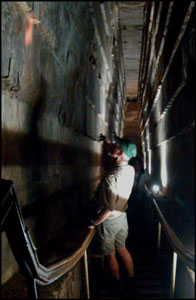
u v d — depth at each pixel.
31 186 2.08
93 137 5.12
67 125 3.18
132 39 13.96
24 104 1.95
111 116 9.05
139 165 5.37
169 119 4.53
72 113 3.40
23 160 1.93
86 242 2.57
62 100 2.89
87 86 4.34
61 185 2.95
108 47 7.38
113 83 9.18
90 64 4.61
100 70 5.95
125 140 3.15
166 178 5.13
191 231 2.86
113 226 3.18
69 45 3.05
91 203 4.61
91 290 3.51
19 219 1.41
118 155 3.12
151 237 5.18
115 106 10.48
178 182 3.78
